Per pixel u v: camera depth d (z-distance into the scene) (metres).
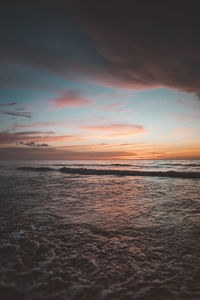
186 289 1.99
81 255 2.74
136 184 10.53
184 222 4.11
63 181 12.30
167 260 2.56
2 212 5.02
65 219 4.42
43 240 3.26
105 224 4.06
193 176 13.53
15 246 3.02
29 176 16.14
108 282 2.12
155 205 5.68
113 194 7.56
